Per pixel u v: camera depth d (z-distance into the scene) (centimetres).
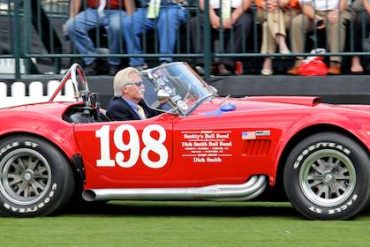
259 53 3712
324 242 2188
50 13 3881
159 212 2778
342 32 3650
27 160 2606
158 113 2661
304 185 2473
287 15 3691
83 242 2222
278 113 2492
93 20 3822
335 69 3712
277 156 2477
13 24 3919
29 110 2639
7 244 2205
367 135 2416
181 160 2539
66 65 3909
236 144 2505
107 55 3797
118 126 2570
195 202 3039
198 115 2552
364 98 3669
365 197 2431
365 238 2233
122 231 2384
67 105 2731
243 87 3744
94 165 2583
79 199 2805
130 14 3797
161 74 2647
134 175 2570
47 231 2388
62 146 2578
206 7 3741
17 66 3912
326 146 2442
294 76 3719
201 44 3772
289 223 2489
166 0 3775
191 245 2166
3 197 2605
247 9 3725
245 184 2517
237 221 2552
